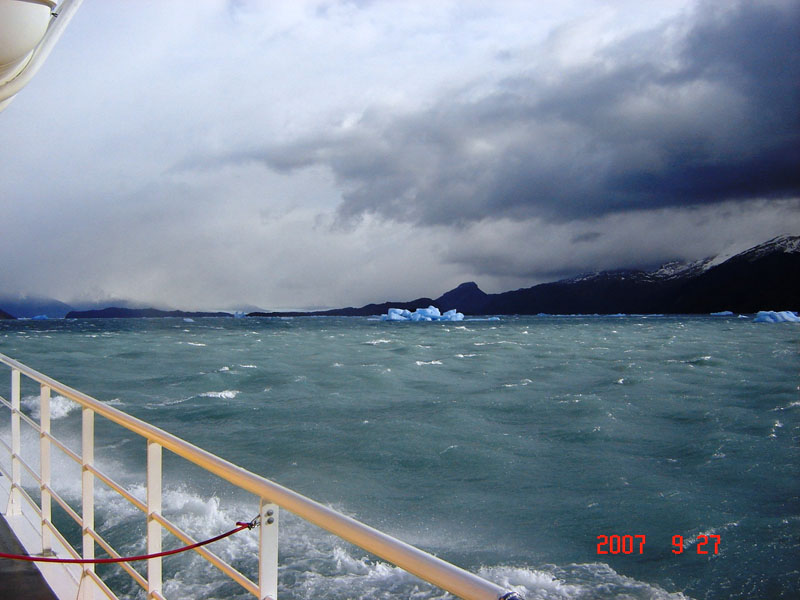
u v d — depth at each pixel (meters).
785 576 7.76
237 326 99.69
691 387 22.83
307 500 1.08
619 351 40.25
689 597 7.30
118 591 6.64
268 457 12.89
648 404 19.17
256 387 23.02
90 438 2.24
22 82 3.11
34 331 73.81
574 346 45.94
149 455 1.67
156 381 24.44
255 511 8.75
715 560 8.18
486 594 0.73
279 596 6.60
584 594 7.31
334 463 12.46
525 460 12.84
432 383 24.69
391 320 134.12
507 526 9.32
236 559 7.24
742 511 9.89
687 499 10.44
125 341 51.88
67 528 8.05
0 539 3.02
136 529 8.08
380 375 26.84
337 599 6.54
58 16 3.02
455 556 8.30
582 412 17.80
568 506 10.16
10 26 2.71
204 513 8.62
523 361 33.91
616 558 8.25
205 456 1.37
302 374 26.81
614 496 10.62
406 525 9.36
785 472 11.93
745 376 25.89
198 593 6.50
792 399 19.72
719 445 13.85
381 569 7.14
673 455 13.30
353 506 10.11
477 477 11.69
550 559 8.23
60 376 25.83
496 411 18.20
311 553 7.54
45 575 2.66
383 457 12.87
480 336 62.91
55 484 9.55
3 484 3.72
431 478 11.61
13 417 3.25
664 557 8.27
